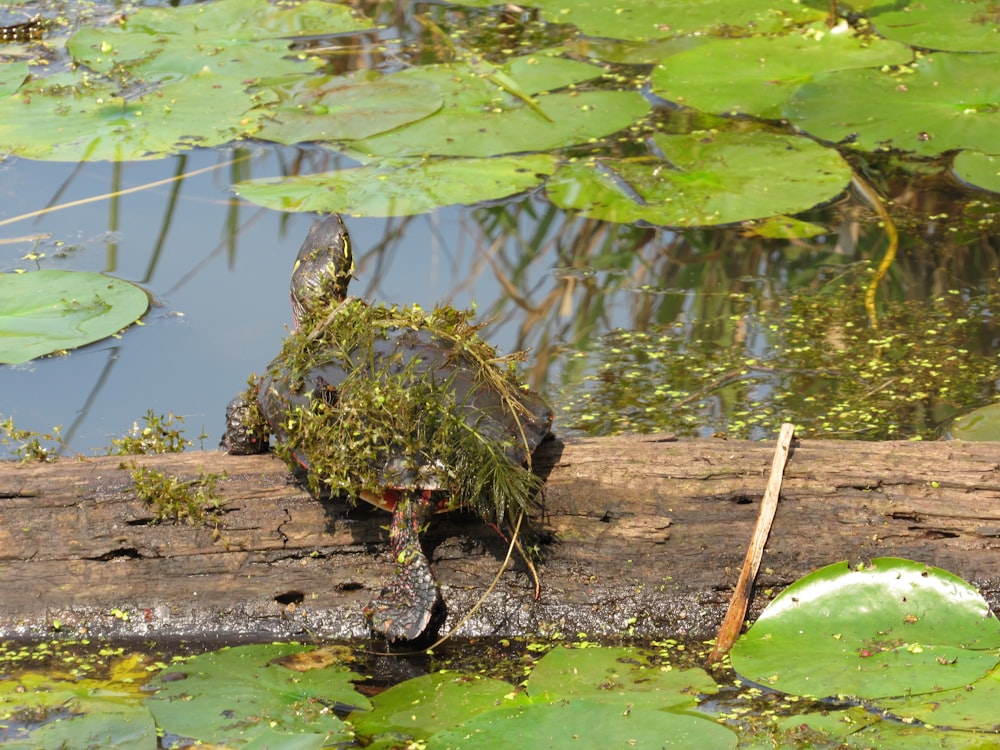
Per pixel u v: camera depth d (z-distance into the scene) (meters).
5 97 16.02
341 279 10.56
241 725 6.50
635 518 8.02
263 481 8.20
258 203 13.11
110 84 16.44
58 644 7.81
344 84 16.23
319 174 14.04
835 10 17.84
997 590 7.68
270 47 17.83
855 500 7.92
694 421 10.37
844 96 15.16
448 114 15.24
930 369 11.05
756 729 6.45
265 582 8.02
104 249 13.34
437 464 7.51
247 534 8.05
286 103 15.60
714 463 8.10
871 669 6.75
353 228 14.20
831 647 7.05
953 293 12.48
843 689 6.56
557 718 6.36
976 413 9.92
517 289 13.03
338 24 18.83
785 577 7.84
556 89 16.41
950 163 15.25
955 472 7.89
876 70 15.80
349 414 7.71
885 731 6.27
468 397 7.88
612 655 7.31
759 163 14.10
